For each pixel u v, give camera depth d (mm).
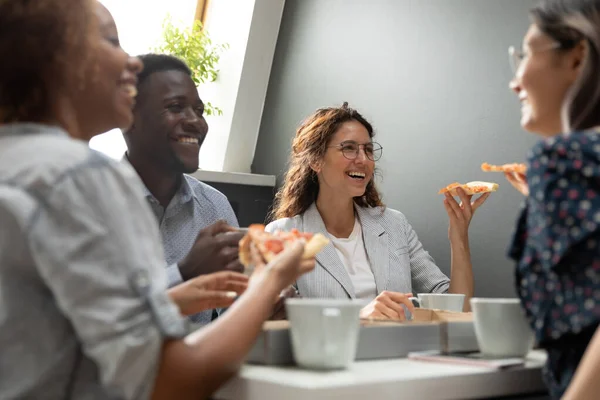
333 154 2689
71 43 1127
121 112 1282
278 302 1816
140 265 1030
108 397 1050
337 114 2748
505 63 3059
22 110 1124
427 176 3398
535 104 1256
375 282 2633
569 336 1085
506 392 1246
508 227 2990
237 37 4297
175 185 2301
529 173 1104
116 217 1027
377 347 1358
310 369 1203
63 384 1037
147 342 1012
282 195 2877
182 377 1057
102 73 1215
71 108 1170
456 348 1418
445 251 3291
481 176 3135
